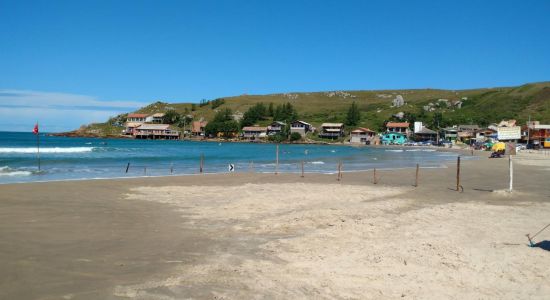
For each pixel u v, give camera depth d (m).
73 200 20.06
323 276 9.59
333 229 14.41
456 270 10.12
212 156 70.12
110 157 58.94
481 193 25.23
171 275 9.57
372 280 9.36
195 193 23.59
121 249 11.74
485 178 34.41
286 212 17.98
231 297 8.24
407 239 13.12
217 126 183.88
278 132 172.88
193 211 18.00
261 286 8.89
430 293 8.66
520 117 167.25
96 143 122.50
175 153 78.56
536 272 10.01
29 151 69.69
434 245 12.32
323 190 25.45
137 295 8.28
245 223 15.59
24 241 12.18
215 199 21.42
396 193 24.83
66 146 96.69
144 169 41.03
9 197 20.17
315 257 11.10
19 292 8.33
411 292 8.70
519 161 58.97
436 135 162.25
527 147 113.50
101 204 19.23
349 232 13.96
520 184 30.03
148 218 16.30
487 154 87.25
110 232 13.73
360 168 45.72
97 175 34.38
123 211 17.64
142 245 12.23
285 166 48.03
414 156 77.31
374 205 19.80
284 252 11.62
